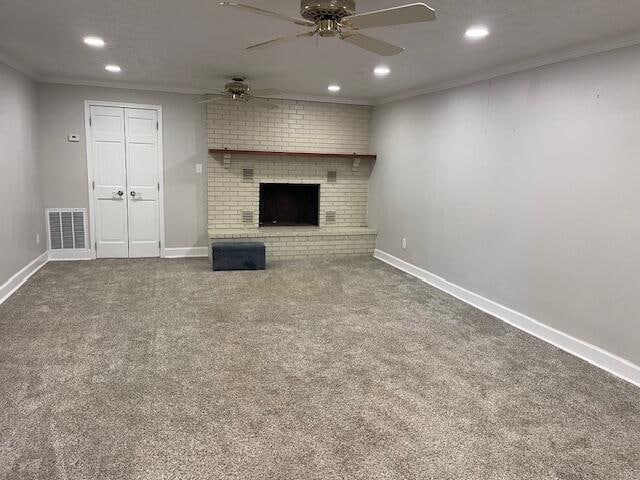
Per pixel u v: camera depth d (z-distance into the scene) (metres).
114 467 1.98
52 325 3.61
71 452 2.07
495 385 2.84
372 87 5.43
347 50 3.71
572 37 3.08
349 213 6.91
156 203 6.10
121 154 5.88
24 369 2.86
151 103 5.88
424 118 5.34
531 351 3.39
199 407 2.48
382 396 2.66
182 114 6.01
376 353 3.27
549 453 2.17
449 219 4.88
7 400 2.49
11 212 4.49
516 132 3.91
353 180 6.86
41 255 5.57
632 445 2.24
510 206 3.99
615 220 3.06
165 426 2.29
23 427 2.25
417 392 2.72
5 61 4.29
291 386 2.75
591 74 3.21
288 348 3.31
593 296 3.23
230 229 6.32
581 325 3.33
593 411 2.55
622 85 3.00
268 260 6.17
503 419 2.45
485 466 2.06
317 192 6.84
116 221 6.00
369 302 4.47
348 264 6.09
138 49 3.86
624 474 2.03
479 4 2.54
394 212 6.08
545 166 3.62
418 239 5.49
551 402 2.65
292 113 6.41
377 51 2.60
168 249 6.23
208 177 6.21
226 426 2.31
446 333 3.71
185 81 5.37
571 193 3.39
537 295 3.72
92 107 5.69
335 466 2.03
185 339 3.41
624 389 2.83
